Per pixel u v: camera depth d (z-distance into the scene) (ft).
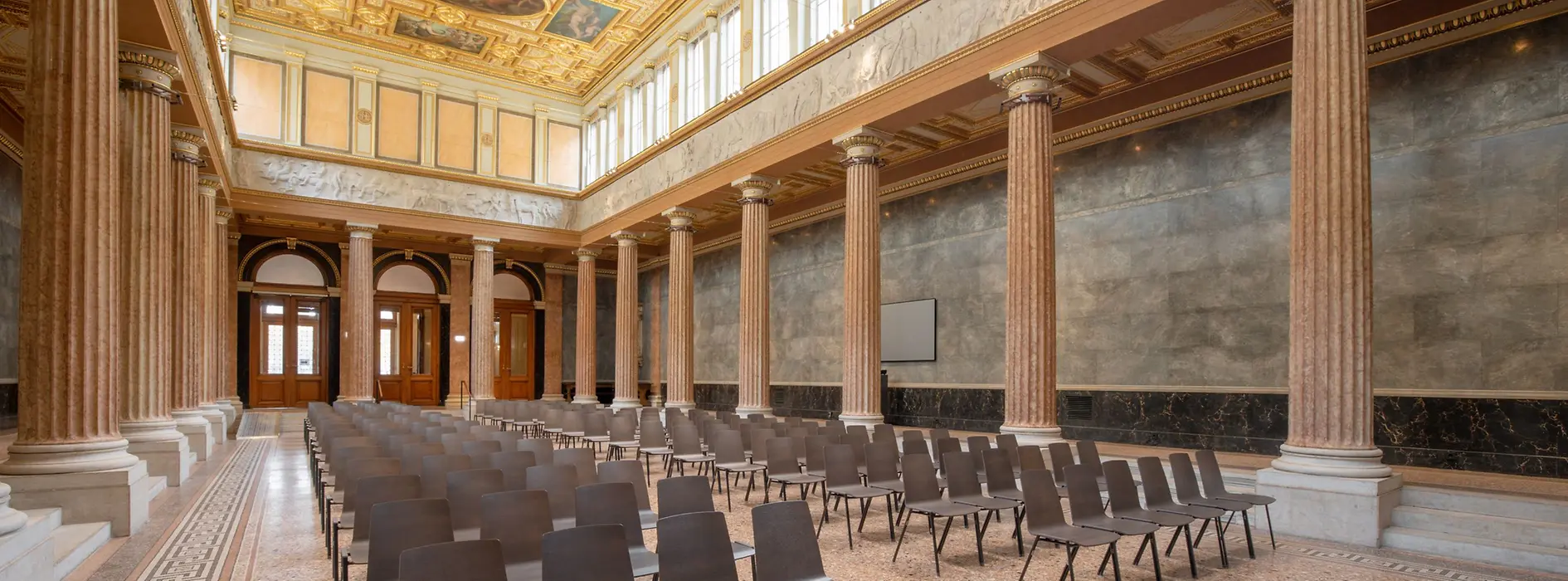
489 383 92.68
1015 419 40.16
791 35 61.62
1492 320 37.19
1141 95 51.24
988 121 58.70
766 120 61.93
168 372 39.40
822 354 77.87
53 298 26.27
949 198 64.69
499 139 95.61
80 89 26.61
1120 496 24.82
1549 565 24.18
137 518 28.07
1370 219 29.22
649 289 108.47
